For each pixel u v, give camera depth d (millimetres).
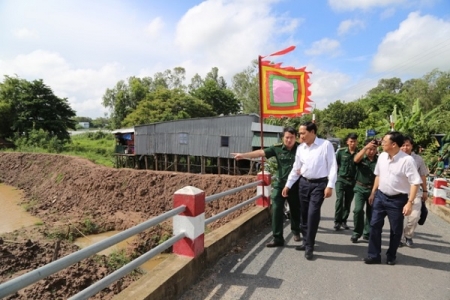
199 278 3582
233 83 57812
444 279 3605
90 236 12555
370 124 31953
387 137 3785
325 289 3344
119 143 33594
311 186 4172
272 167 10320
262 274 3705
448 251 4555
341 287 3391
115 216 14766
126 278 6902
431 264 4043
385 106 39656
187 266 3328
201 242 3664
